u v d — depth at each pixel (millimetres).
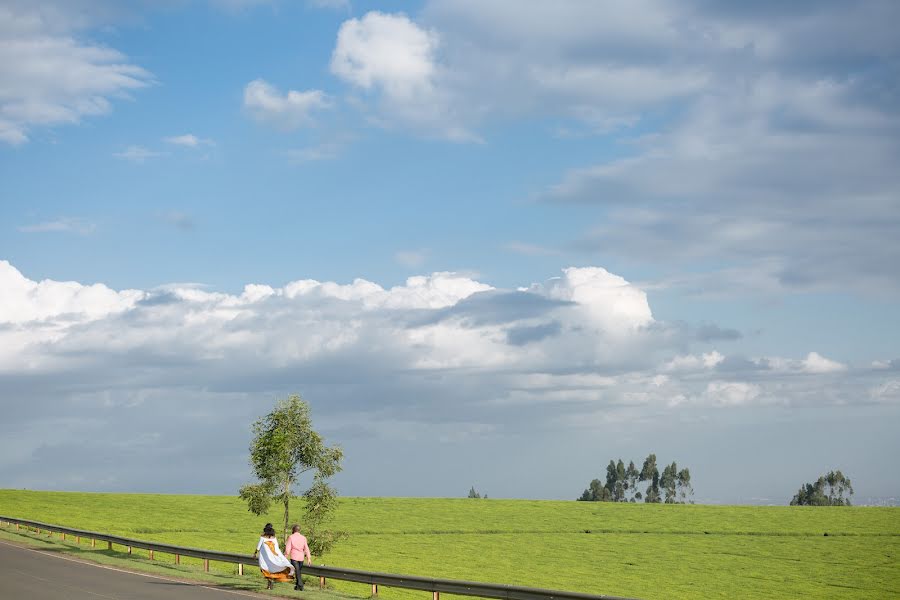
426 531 82938
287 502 37312
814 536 85312
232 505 94312
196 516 82625
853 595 54625
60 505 88000
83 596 24984
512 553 69750
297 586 27516
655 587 55656
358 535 78625
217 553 33312
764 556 72062
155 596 25078
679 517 99062
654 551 73875
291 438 36594
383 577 26922
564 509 104812
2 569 32688
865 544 79812
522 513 99750
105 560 37156
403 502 108125
